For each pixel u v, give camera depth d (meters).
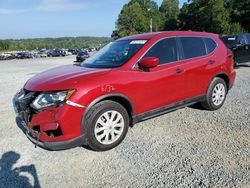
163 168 3.81
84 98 4.04
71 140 4.02
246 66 14.69
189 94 5.52
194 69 5.50
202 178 3.52
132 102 4.59
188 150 4.31
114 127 4.43
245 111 6.12
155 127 5.32
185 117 5.84
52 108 3.95
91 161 4.10
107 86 4.25
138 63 4.71
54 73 4.77
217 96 6.18
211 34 6.26
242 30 58.75
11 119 6.23
